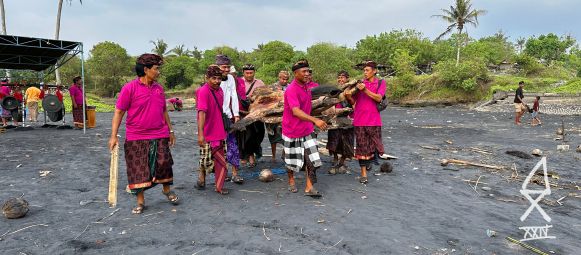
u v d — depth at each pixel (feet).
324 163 24.73
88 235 12.52
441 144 35.24
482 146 33.94
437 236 12.55
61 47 43.09
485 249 11.56
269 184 19.10
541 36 205.26
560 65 169.48
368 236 12.46
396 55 148.97
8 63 48.96
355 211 14.97
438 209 15.42
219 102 16.85
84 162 24.80
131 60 242.78
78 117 45.80
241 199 16.51
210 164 17.11
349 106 22.49
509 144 35.40
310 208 15.26
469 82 119.44
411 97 130.21
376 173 22.00
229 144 18.81
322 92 19.16
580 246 11.92
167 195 15.74
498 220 14.20
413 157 27.68
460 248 11.61
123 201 16.26
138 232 12.78
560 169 23.97
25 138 36.50
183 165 24.20
